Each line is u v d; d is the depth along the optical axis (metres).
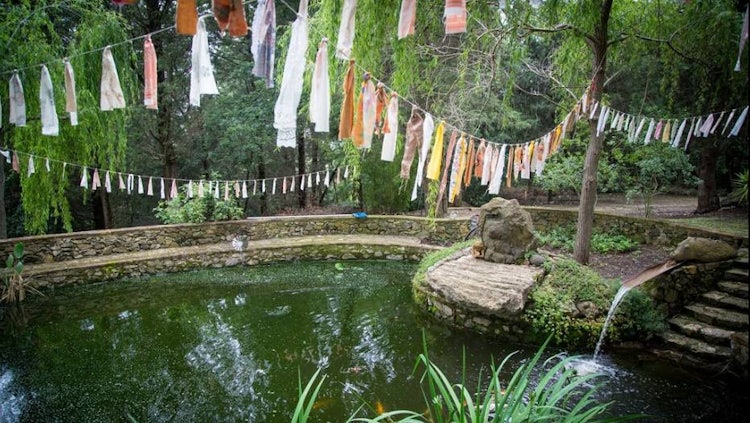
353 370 5.14
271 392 4.66
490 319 5.91
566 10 6.27
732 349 4.57
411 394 4.59
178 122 13.59
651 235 9.22
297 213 14.52
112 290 8.03
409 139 3.29
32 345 5.84
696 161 12.11
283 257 9.91
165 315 6.98
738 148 9.78
